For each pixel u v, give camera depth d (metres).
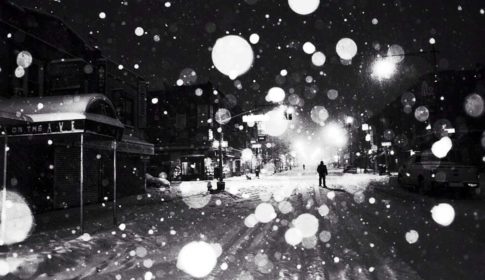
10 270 5.83
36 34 13.87
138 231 9.37
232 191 23.34
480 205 13.17
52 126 8.66
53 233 8.79
